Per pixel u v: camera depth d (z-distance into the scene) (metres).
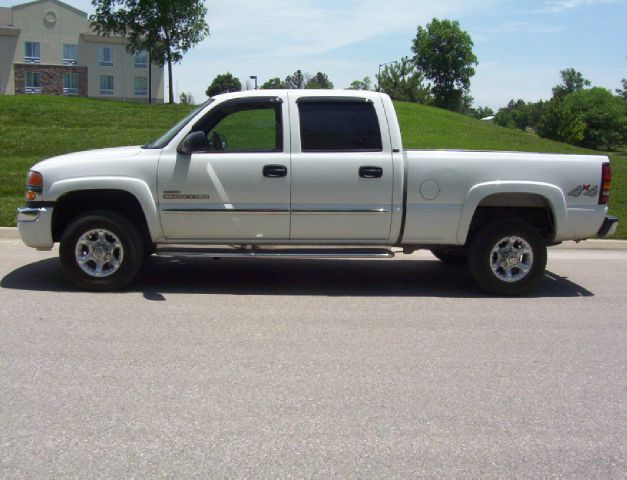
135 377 4.64
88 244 6.82
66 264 6.82
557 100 82.88
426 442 3.82
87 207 7.12
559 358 5.29
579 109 83.44
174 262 8.63
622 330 6.10
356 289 7.45
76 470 3.42
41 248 6.89
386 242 7.06
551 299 7.23
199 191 6.75
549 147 27.05
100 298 6.70
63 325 5.77
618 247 10.58
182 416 4.06
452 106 78.75
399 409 4.25
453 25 76.56
